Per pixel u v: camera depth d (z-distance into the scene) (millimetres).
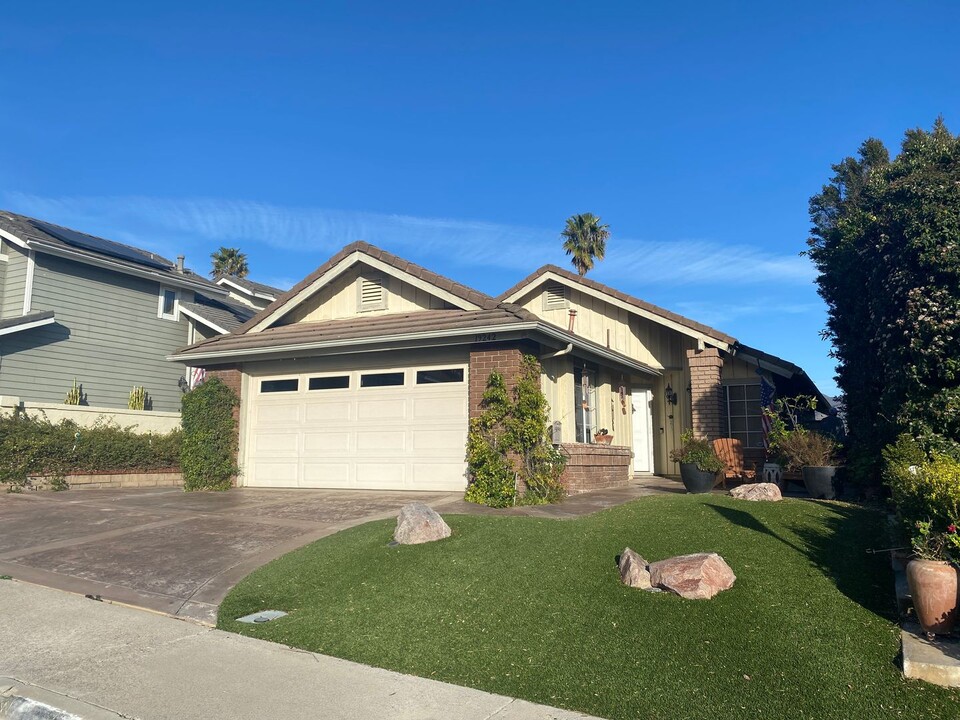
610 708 4613
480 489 11469
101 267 21312
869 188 11773
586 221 39438
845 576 6496
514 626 5941
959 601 5219
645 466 17578
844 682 4719
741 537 7746
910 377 9305
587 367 15078
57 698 4992
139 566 8414
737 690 4707
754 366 16453
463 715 4594
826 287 13961
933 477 6125
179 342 23656
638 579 6562
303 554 8336
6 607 7086
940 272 9219
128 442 17234
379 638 5941
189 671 5441
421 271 13734
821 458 11086
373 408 13625
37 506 12617
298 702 4863
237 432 14781
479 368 12156
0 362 18828
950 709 4348
